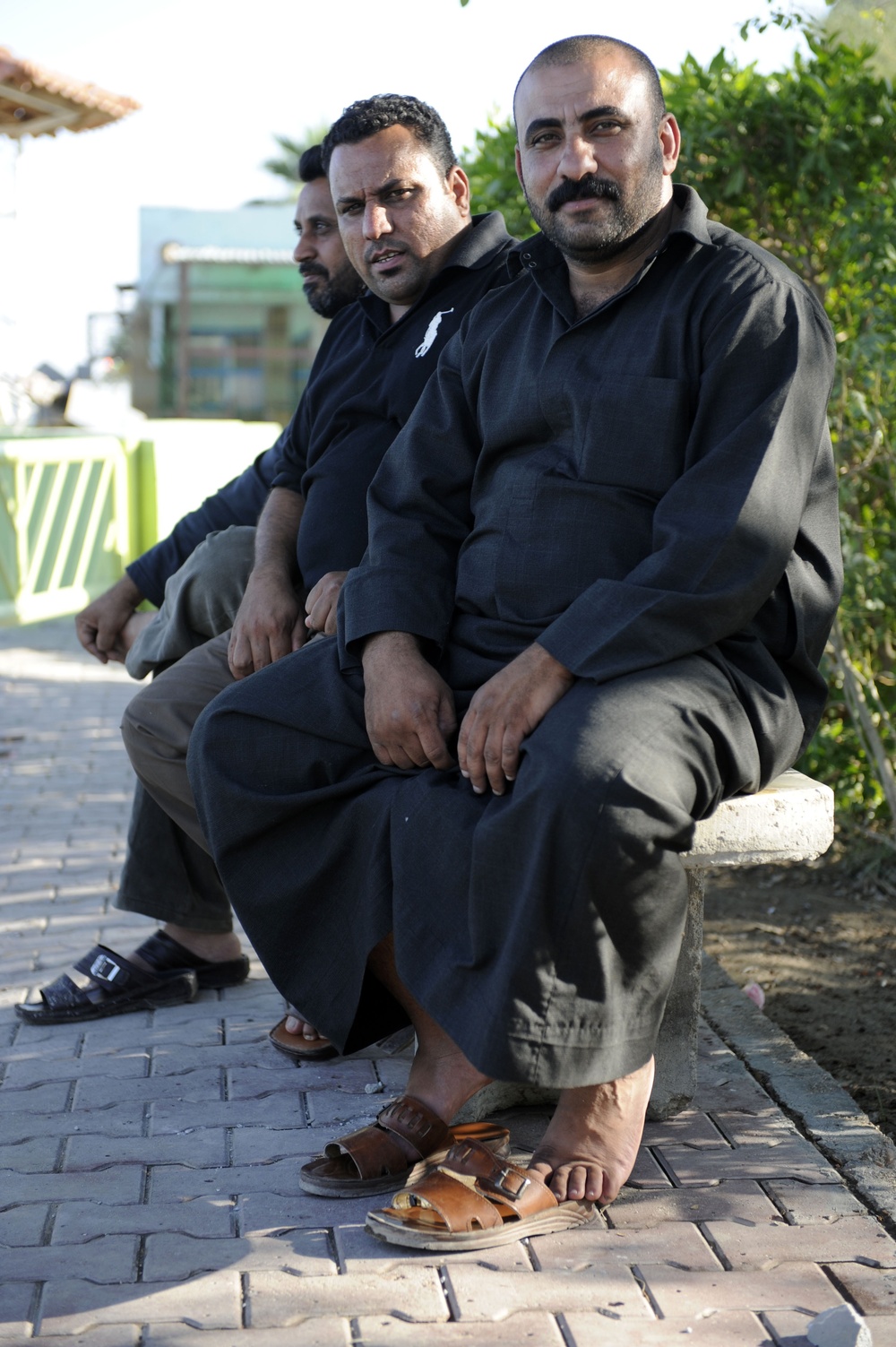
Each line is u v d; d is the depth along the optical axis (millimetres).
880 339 4113
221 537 3402
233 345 25422
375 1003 2535
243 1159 2559
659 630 2256
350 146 3137
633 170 2479
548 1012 2123
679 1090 2719
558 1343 2000
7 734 6742
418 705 2461
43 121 12984
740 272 2441
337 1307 2092
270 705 2602
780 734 2428
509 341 2680
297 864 2549
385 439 3156
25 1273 2186
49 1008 3230
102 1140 2635
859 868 4793
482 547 2615
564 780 2117
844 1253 2232
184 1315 2072
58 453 8914
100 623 3742
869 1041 3436
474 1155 2309
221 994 3430
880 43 4254
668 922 2193
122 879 3320
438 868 2303
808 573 2520
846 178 4367
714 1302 2096
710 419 2396
